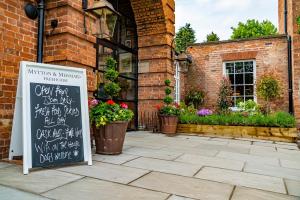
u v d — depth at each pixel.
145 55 8.10
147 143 5.68
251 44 10.41
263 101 10.09
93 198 2.36
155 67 7.98
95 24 4.87
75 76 3.79
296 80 8.37
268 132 6.98
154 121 7.99
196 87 11.19
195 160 4.11
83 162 3.65
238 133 7.31
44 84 3.43
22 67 3.27
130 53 7.93
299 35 8.41
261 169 3.69
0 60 3.75
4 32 3.81
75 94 3.72
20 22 4.06
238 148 5.48
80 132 3.62
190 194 2.55
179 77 11.11
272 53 10.07
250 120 7.30
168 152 4.69
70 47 4.34
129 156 4.21
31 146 3.12
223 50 10.87
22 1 4.11
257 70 10.26
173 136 7.09
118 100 7.27
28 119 3.18
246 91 10.58
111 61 4.82
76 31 4.44
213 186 2.82
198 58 11.28
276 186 2.91
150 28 7.93
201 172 3.38
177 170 3.44
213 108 10.85
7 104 3.83
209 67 11.06
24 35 4.12
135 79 8.12
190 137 7.01
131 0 7.61
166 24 7.74
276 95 9.57
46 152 3.24
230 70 10.90
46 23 4.44
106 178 2.97
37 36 4.32
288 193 2.69
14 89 3.94
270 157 4.62
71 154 3.46
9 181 2.74
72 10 4.40
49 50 4.40
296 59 8.41
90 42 4.81
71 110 3.61
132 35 8.09
